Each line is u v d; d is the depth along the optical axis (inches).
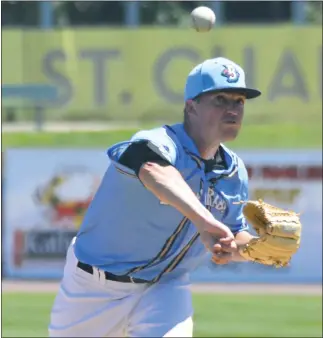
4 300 1662.2
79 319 633.0
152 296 614.2
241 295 1755.7
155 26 2041.1
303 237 1974.7
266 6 2218.3
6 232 2032.5
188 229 603.5
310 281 1972.2
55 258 2037.4
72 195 2032.5
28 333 1312.7
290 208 1972.2
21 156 2028.8
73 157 2025.1
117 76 2050.9
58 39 2049.7
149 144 561.9
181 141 587.5
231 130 587.8
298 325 1398.9
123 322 624.1
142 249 608.1
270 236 558.3
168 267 619.5
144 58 2044.8
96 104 2054.6
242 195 627.2
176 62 2039.9
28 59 2048.5
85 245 623.5
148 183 552.4
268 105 2014.0
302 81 2012.8
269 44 2018.9
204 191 600.1
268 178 1977.1
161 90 2043.6
